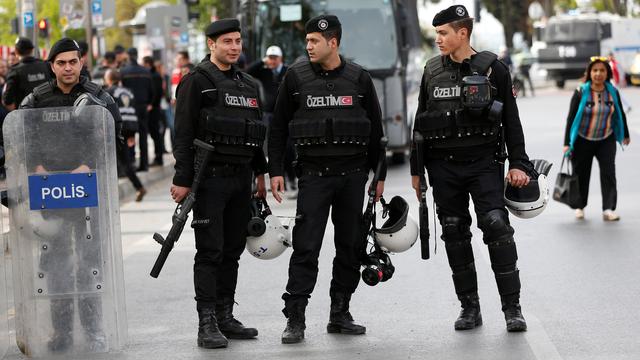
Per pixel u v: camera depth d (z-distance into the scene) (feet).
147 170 88.28
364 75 33.83
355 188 33.88
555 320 35.94
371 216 34.22
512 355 31.50
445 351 32.17
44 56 100.53
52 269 32.27
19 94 61.77
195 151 32.91
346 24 90.94
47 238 32.17
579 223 57.52
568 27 226.17
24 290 32.37
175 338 34.83
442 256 48.62
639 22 221.46
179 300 41.45
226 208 34.09
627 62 221.46
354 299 40.14
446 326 35.42
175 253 52.70
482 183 33.94
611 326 34.99
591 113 57.36
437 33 33.91
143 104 86.89
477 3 109.09
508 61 208.23
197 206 33.17
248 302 40.47
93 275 32.40
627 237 52.42
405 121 90.99
